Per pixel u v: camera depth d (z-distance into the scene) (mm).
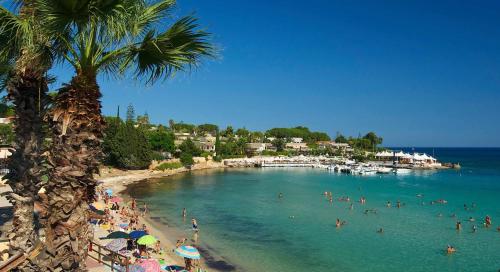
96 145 7793
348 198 72375
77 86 7492
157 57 8242
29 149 11750
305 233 44469
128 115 176375
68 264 7480
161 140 130000
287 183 99750
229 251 37031
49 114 7930
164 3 8438
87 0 6625
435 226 49188
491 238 43281
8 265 9320
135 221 45406
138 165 107625
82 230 7695
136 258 30359
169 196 72250
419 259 35469
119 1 6977
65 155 7430
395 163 165125
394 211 59719
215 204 63750
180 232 43781
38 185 12172
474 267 33312
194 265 32281
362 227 47969
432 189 89438
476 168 162625
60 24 6988
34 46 7703
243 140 183625
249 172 134250
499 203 68562
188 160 134125
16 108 11492
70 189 7465
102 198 60156
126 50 8008
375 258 35562
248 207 61219
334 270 32344
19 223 12016
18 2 8242
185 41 8102
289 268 32594
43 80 11523
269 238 42062
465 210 61344
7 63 10328
